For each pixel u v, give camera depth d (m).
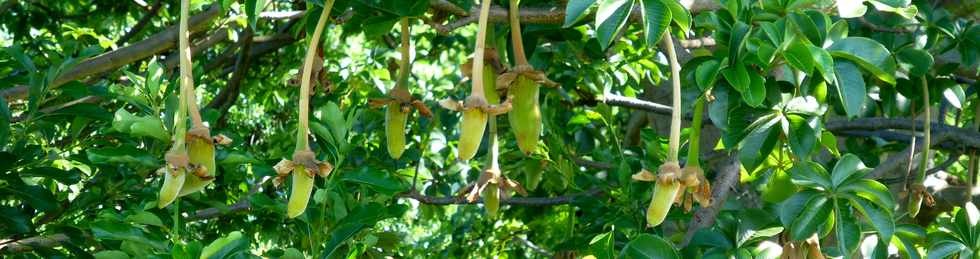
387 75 4.98
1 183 2.94
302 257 2.67
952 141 3.64
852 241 2.43
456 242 6.11
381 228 3.90
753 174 2.91
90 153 2.50
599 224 3.42
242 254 2.48
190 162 1.92
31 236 3.07
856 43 2.23
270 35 5.23
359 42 6.99
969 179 3.57
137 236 2.50
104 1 6.11
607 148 4.28
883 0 2.30
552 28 2.73
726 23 2.33
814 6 2.43
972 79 3.68
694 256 2.80
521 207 6.20
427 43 6.16
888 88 3.32
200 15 4.02
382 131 4.30
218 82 6.02
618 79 4.25
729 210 3.02
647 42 1.91
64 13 6.20
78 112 2.99
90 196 3.10
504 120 4.58
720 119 2.34
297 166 1.91
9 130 2.93
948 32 2.95
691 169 2.11
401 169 3.85
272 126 5.64
